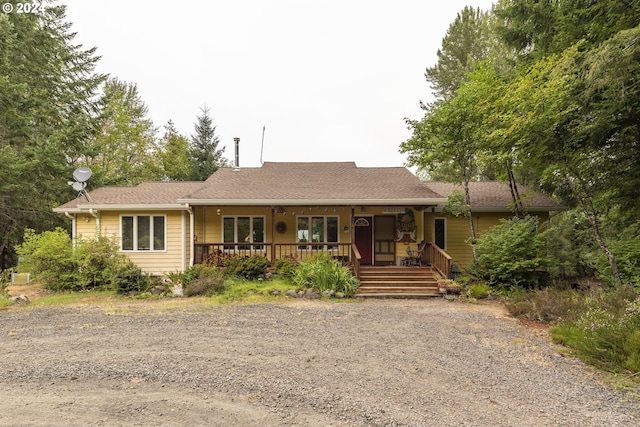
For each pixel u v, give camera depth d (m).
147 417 3.79
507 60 16.03
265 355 5.73
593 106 9.34
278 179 15.16
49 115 18.62
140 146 28.75
